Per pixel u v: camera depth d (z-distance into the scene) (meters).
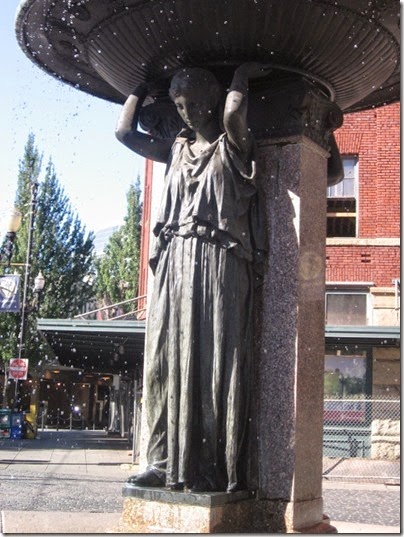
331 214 20.34
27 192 38.72
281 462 4.91
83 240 41.25
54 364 43.19
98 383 50.03
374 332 17.72
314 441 5.11
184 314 4.80
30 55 5.77
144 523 4.69
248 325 4.98
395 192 19.89
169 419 4.80
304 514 4.90
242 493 4.80
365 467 16.80
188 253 4.86
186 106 4.99
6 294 22.08
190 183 4.94
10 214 20.50
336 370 19.02
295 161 5.22
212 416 4.74
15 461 18.17
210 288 4.80
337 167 5.78
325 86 5.37
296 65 5.07
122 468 16.66
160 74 5.34
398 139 20.14
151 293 5.36
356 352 18.98
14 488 12.04
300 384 4.98
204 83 4.98
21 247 38.53
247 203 5.05
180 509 4.58
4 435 28.92
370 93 6.07
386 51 5.09
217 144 4.98
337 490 13.70
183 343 4.80
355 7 4.55
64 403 49.66
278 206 5.22
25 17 5.17
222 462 4.78
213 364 4.75
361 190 20.08
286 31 4.69
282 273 5.12
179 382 4.81
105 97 6.39
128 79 5.50
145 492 4.73
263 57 4.97
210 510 4.50
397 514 9.95
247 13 4.56
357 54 4.97
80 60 5.66
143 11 4.68
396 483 14.99
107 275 49.28
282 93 5.31
